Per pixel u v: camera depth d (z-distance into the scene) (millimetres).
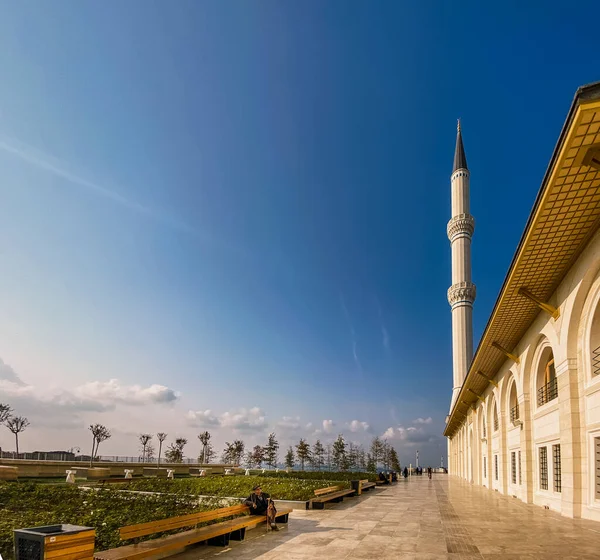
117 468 35000
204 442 79688
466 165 89312
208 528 10453
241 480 30438
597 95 8000
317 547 10547
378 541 11320
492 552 10016
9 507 14906
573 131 8852
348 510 18094
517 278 15523
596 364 13898
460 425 56656
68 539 6250
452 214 87562
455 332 81062
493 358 25359
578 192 10859
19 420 55156
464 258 83438
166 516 12898
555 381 18516
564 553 9859
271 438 87062
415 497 24812
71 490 19422
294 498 18766
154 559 9180
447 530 13008
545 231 12609
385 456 108000
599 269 13070
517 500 23000
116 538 9867
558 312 15914
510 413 26062
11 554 8586
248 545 10766
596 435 13719
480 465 38219
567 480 15039
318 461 92250
